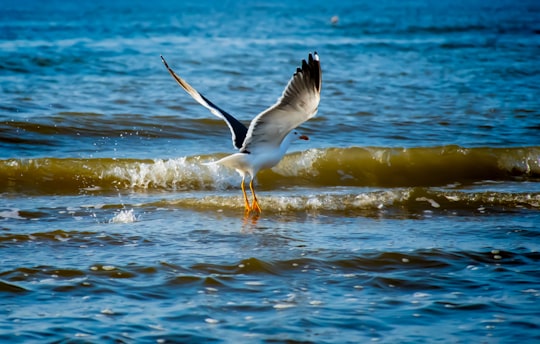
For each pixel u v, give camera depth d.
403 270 10.34
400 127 19.80
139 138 18.47
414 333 8.30
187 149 17.64
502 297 9.36
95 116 19.83
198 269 10.20
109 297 9.20
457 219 13.00
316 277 10.03
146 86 24.20
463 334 8.28
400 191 14.09
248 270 10.22
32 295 9.19
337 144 18.03
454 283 9.84
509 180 16.50
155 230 12.05
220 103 22.20
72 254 10.72
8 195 14.43
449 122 20.42
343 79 26.45
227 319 8.61
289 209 13.56
